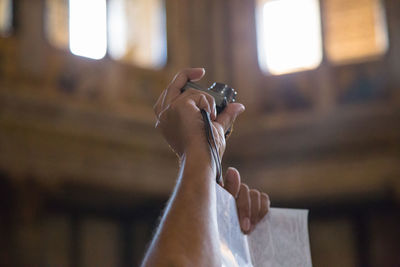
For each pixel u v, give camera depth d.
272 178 12.97
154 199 13.23
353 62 12.98
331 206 13.16
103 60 12.67
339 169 12.64
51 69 12.11
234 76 13.48
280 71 13.35
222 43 13.62
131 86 12.88
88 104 12.33
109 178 12.46
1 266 11.68
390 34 12.83
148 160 12.85
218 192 1.30
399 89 12.56
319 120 12.86
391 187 12.39
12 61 11.79
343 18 13.30
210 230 1.18
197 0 13.76
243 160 13.20
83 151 12.28
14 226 11.79
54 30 12.32
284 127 12.98
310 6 13.54
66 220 13.26
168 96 1.41
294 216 1.49
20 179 11.69
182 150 1.32
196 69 1.43
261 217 1.48
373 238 13.13
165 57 13.41
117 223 13.97
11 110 11.63
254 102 13.29
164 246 1.15
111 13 13.02
